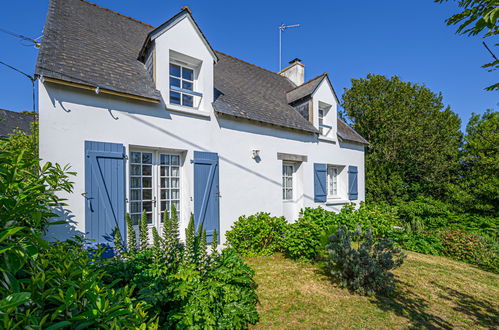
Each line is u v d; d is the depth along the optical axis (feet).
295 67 38.50
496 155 31.09
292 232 18.40
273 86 32.96
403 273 17.21
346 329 10.46
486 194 31.73
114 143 15.11
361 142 34.14
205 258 11.55
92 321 4.24
